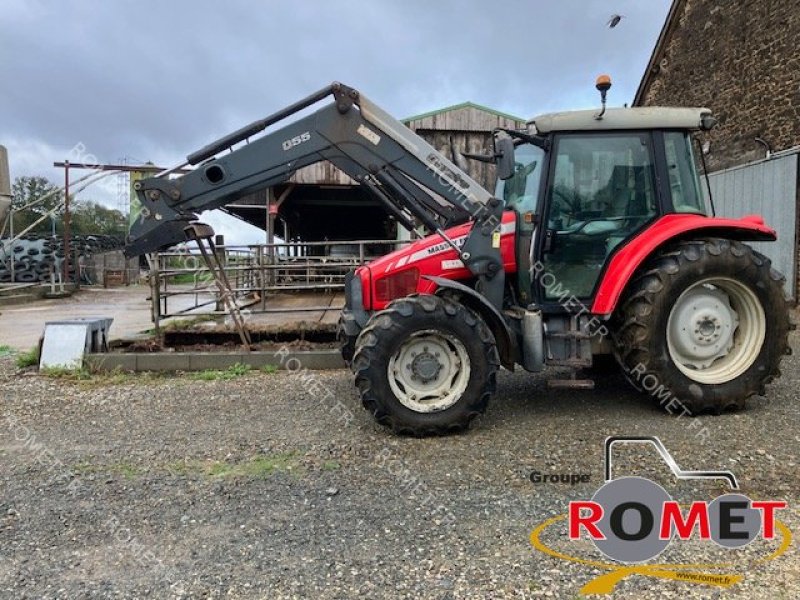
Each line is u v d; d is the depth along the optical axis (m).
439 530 2.69
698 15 11.98
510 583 2.28
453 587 2.25
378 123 4.44
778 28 9.91
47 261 21.27
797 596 2.17
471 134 13.75
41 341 6.20
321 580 2.31
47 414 4.61
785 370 5.62
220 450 3.76
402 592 2.23
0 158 7.13
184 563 2.45
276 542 2.60
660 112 4.39
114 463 3.56
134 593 2.25
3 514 2.91
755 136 10.48
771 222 9.74
